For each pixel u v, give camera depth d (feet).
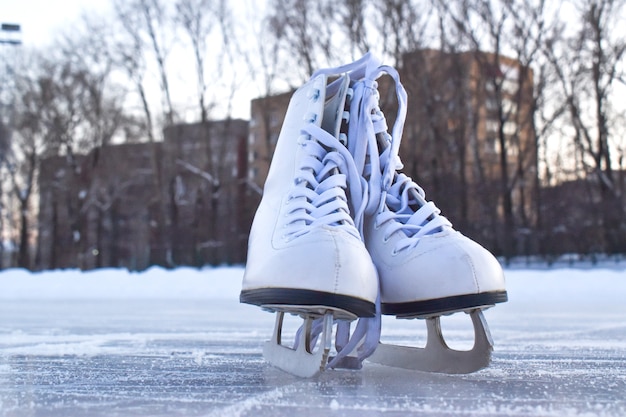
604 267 50.62
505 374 3.35
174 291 27.96
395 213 3.66
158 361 4.05
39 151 74.18
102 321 9.64
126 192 75.66
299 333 3.68
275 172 3.88
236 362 4.00
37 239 80.18
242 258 66.64
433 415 2.20
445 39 58.85
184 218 72.38
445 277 3.22
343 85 3.82
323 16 61.98
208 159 66.85
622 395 2.63
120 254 80.23
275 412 2.26
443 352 3.37
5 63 71.46
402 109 3.90
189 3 65.98
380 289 3.54
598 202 55.01
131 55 67.97
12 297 26.61
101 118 71.20
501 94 58.95
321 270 2.99
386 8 59.47
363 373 3.40
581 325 8.37
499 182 57.98
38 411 2.32
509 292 22.56
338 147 3.65
